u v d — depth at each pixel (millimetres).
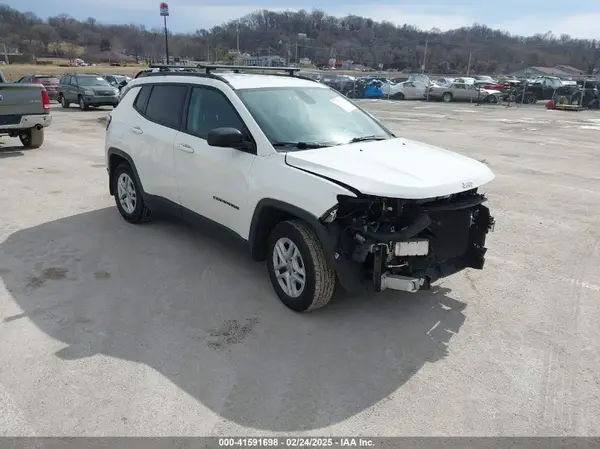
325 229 3654
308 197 3697
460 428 2879
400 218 3680
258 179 4113
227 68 5535
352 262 3695
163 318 3973
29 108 10742
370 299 4344
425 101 36719
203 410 2973
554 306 4305
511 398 3133
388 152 4254
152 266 4930
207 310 4109
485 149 12758
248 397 3090
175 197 5250
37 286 4465
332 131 4602
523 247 5676
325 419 2928
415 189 3527
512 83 36844
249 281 4641
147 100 5730
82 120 18219
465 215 4031
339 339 3727
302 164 3889
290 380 3256
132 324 3877
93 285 4512
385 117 22516
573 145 13766
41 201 7141
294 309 4078
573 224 6523
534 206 7336
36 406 2967
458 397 3131
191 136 4930
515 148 13016
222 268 4914
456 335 3826
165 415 2924
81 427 2818
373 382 3260
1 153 10875
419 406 3047
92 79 23219
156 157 5371
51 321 3891
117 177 6270
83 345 3588
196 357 3475
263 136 4223
